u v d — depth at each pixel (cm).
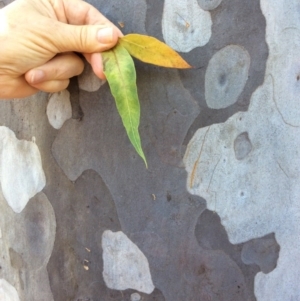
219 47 32
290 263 35
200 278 36
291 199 34
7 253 47
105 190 37
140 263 37
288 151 33
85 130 37
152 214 36
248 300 36
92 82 35
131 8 33
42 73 33
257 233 34
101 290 40
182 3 32
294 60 32
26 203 43
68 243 41
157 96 34
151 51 31
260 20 31
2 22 32
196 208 35
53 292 43
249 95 32
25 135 41
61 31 31
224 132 33
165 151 34
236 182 34
